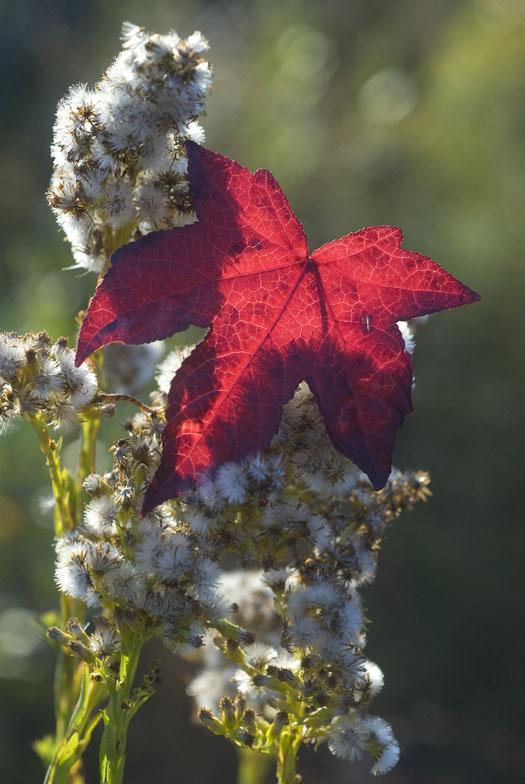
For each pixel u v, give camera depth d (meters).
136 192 0.66
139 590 0.64
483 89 2.47
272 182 0.64
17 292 2.28
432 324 2.19
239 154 2.80
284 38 3.07
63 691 0.70
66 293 2.14
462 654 2.00
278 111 2.89
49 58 3.34
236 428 0.64
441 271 0.65
